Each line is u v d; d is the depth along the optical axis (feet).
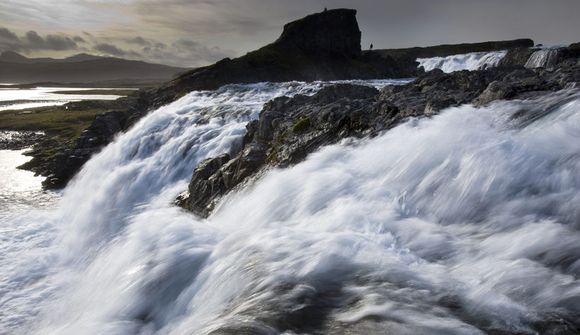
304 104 82.17
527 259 25.62
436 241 29.94
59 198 108.37
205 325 24.07
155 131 121.80
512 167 34.55
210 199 61.67
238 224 45.55
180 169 89.61
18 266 57.21
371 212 36.22
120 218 72.79
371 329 20.30
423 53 428.56
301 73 273.95
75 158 131.44
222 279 30.09
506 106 48.29
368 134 52.70
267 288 25.91
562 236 26.94
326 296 24.25
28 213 90.33
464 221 32.60
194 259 34.94
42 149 184.44
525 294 22.40
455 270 26.05
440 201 35.47
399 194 38.52
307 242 32.22
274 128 70.85
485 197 33.45
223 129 94.53
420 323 20.56
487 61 248.32
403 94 67.77
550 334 19.33
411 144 44.57
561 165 32.96
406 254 28.94
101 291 39.40
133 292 34.22
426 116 51.31
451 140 41.96
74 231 73.31
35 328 40.42
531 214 30.14
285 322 21.88
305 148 56.39
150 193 86.17
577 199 29.53
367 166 45.52
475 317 20.97
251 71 254.88
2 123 278.87
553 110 43.19
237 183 59.36
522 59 200.54
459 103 54.49
